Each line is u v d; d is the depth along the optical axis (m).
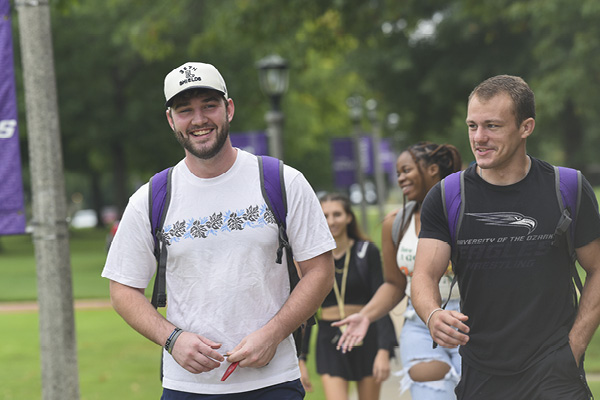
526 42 30.23
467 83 31.89
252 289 4.46
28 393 11.37
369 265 7.21
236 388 4.51
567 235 4.32
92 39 42.47
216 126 4.44
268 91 17.41
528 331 4.34
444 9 31.92
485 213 4.38
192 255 4.47
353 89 40.06
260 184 4.52
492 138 4.27
